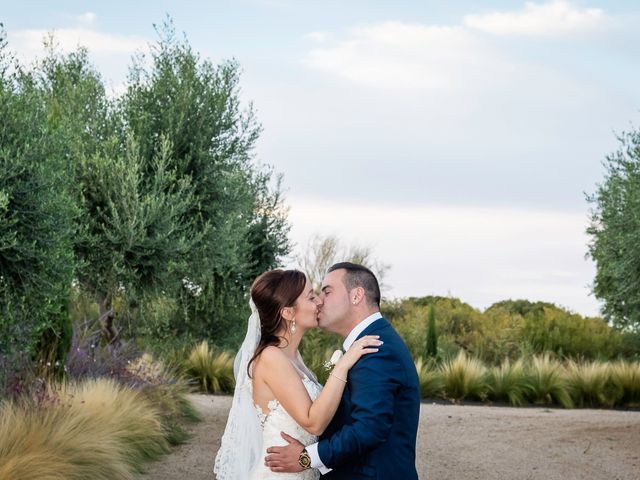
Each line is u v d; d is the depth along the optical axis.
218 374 18.80
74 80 17.47
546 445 11.51
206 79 15.70
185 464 9.59
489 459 10.51
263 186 20.36
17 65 9.41
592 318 28.17
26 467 6.70
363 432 3.69
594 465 10.09
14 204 8.56
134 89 15.39
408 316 26.56
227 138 15.85
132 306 16.39
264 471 4.03
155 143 14.99
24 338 9.12
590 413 15.97
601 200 13.95
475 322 28.20
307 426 3.91
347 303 4.08
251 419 4.11
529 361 21.92
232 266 18.86
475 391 18.38
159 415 11.53
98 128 14.96
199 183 15.06
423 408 16.33
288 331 4.24
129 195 13.73
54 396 8.91
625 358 24.88
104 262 13.78
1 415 8.18
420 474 9.59
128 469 8.41
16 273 8.75
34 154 8.86
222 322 19.83
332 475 3.89
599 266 15.86
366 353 3.85
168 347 18.73
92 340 13.77
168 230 13.98
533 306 35.81
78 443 7.84
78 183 13.77
